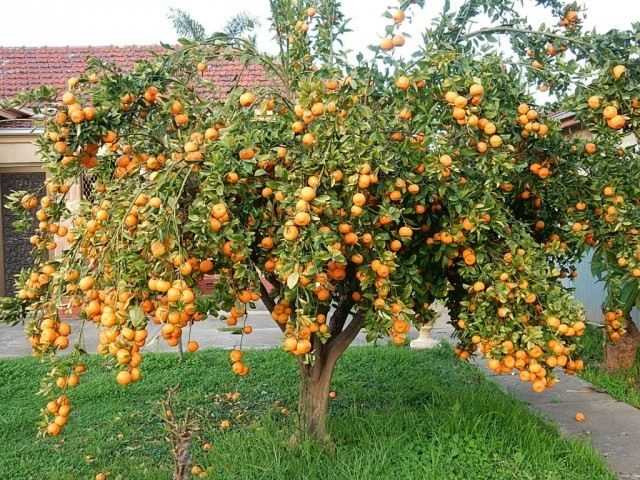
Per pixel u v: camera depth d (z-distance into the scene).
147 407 5.09
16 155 9.93
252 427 4.27
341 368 6.15
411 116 2.93
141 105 3.13
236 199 2.93
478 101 2.81
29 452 4.21
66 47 11.93
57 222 3.34
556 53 3.43
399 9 2.97
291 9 3.56
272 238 2.90
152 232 2.50
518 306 3.12
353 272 3.54
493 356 3.12
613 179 3.50
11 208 3.30
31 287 2.97
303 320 2.70
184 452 3.11
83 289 2.63
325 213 2.68
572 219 3.61
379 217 2.88
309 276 2.59
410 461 3.63
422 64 2.91
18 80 10.91
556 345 3.03
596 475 3.72
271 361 6.42
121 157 3.32
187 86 3.45
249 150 2.73
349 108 2.79
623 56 3.14
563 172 3.62
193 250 2.75
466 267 3.21
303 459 3.64
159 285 2.46
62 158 2.89
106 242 2.70
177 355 6.57
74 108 2.69
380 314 2.90
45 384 2.71
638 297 4.71
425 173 2.93
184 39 3.19
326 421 4.14
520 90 3.17
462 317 3.30
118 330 2.48
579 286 8.78
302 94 2.76
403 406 4.76
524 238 3.20
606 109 3.06
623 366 6.22
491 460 3.70
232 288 2.81
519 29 3.31
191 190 2.88
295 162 2.83
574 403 5.44
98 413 4.95
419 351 6.91
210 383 5.71
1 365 6.29
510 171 3.14
